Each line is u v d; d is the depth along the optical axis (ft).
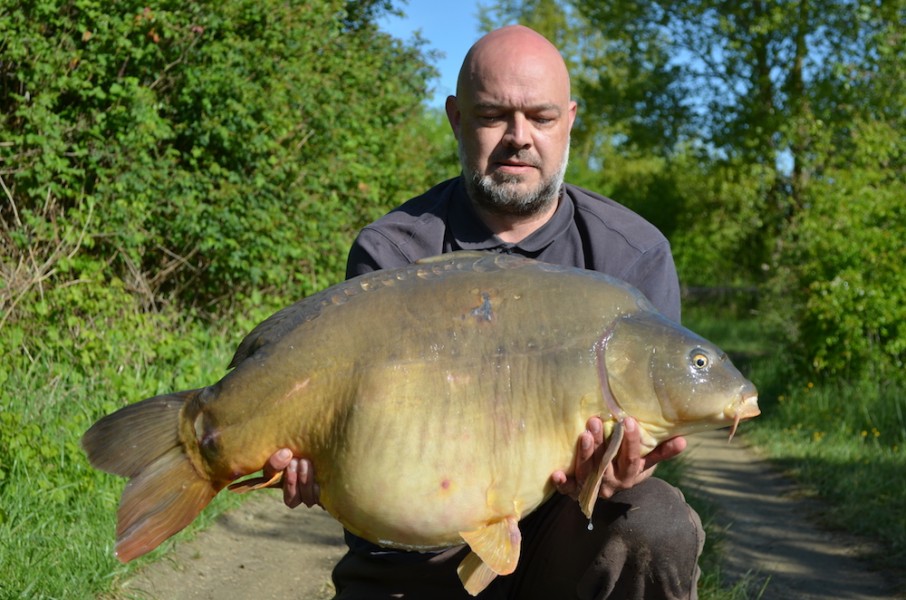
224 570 15.26
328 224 30.63
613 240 9.93
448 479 7.82
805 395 34.19
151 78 27.35
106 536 14.40
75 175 25.11
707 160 72.74
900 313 33.71
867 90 61.21
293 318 8.20
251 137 27.99
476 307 8.08
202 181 27.22
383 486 7.82
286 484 8.09
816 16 64.54
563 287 8.24
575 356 8.01
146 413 8.14
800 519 20.88
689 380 7.98
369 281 8.29
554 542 9.62
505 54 9.62
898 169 44.52
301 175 29.89
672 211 82.02
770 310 46.98
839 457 26.23
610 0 74.23
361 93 37.73
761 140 67.92
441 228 10.16
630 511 9.15
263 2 29.68
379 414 7.84
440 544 8.05
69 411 17.89
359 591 10.11
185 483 8.13
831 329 34.83
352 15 44.01
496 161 9.70
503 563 7.79
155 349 21.76
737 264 79.71
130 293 25.94
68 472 15.69
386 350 7.94
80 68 24.89
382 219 10.39
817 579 16.90
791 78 68.69
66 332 21.03
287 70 30.30
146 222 26.71
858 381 33.99
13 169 23.17
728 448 29.37
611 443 7.85
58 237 23.58
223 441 8.01
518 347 8.00
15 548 13.30
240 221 27.17
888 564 17.70
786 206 67.26
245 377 8.02
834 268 36.11
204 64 27.78
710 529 18.19
